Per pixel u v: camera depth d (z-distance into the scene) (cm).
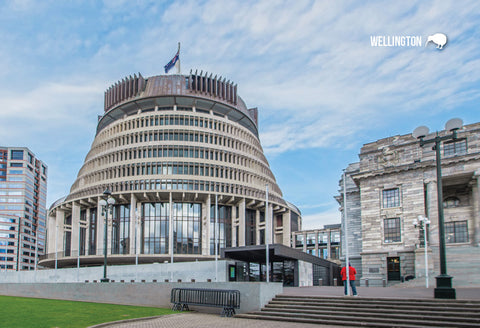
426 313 2395
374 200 6216
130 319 2562
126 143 10200
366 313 2522
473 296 2923
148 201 9875
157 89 10481
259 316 2708
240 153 10562
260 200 10225
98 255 9212
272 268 5931
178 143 9962
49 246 11425
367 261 6078
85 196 9881
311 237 11312
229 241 10075
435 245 5547
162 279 6309
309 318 2584
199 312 3078
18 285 4506
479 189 5484
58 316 2666
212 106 10669
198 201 9969
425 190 5928
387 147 6234
